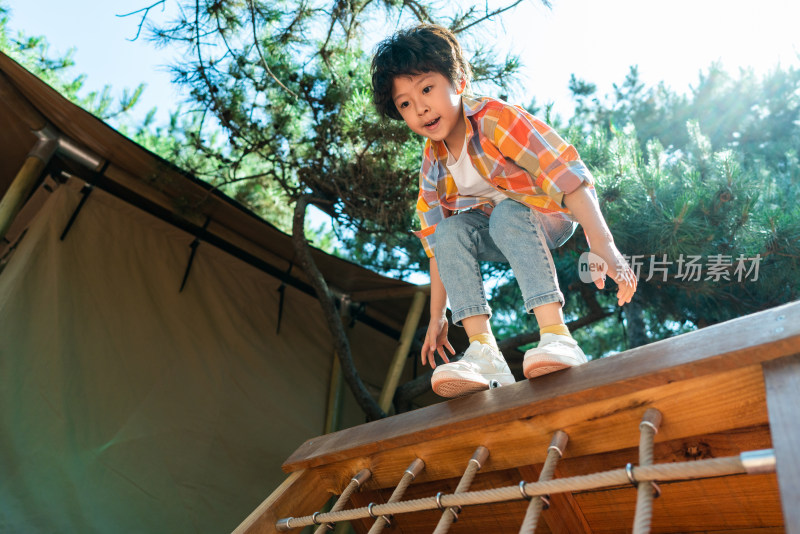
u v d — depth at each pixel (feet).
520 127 5.30
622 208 11.79
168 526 10.01
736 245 11.57
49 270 11.09
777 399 2.92
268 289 14.48
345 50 12.98
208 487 10.89
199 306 12.90
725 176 11.70
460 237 5.72
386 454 4.91
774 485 3.95
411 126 5.60
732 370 3.31
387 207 13.61
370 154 12.98
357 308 15.78
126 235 12.55
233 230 14.01
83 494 9.43
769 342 3.13
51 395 9.95
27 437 9.39
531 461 4.25
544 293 4.97
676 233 11.38
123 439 10.39
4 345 9.84
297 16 12.26
